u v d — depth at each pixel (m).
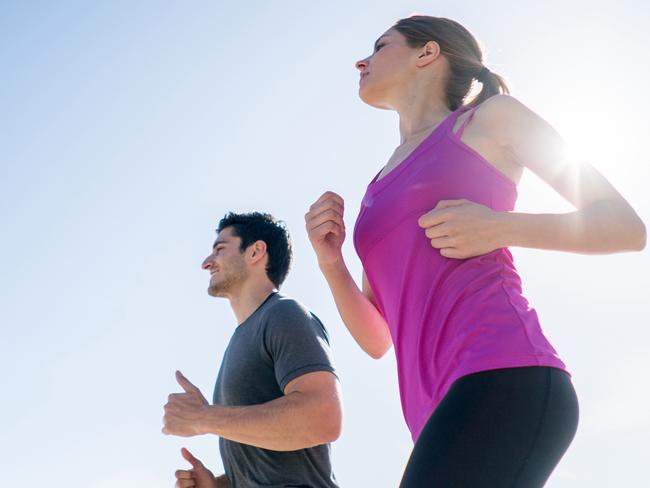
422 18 2.10
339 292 2.12
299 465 2.92
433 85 2.05
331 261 2.11
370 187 1.94
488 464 1.44
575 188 1.61
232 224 3.59
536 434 1.46
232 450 3.00
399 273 1.77
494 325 1.56
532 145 1.69
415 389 1.70
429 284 1.69
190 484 2.97
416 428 1.70
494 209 1.75
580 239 1.55
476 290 1.62
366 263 1.89
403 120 2.08
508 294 1.62
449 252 1.63
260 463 2.94
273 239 3.52
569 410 1.51
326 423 2.81
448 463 1.44
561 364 1.55
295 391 2.85
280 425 2.77
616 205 1.55
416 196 1.77
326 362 2.94
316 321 3.14
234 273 3.44
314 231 2.11
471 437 1.45
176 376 2.95
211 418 2.82
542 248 1.59
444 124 1.85
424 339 1.67
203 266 3.54
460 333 1.59
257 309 3.28
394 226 1.79
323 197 2.13
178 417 2.86
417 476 1.45
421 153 1.84
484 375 1.50
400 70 2.07
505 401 1.47
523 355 1.51
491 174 1.76
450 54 2.05
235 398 3.03
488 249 1.61
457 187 1.75
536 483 1.48
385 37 2.12
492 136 1.78
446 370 1.58
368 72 2.11
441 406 1.51
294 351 2.95
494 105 1.78
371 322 2.15
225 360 3.19
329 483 2.98
